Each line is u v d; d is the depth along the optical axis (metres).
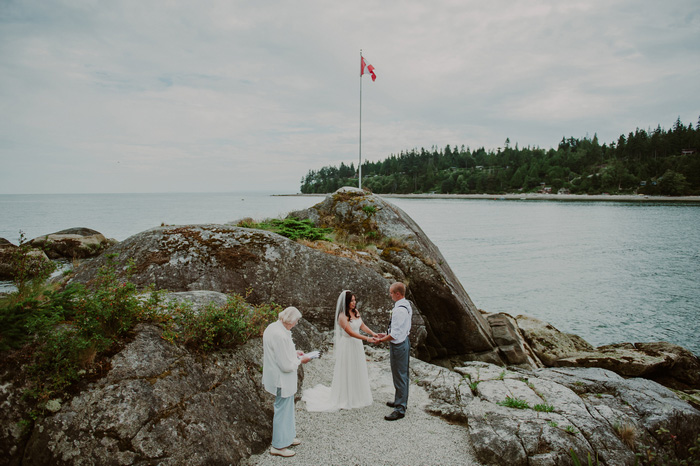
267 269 9.02
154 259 8.59
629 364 10.69
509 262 31.94
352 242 13.10
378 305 9.45
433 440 5.34
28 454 3.90
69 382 4.23
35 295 5.01
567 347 12.78
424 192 189.00
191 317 5.57
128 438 4.05
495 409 5.71
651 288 23.98
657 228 55.62
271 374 4.92
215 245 9.08
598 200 130.50
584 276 27.11
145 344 4.93
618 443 5.08
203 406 4.76
